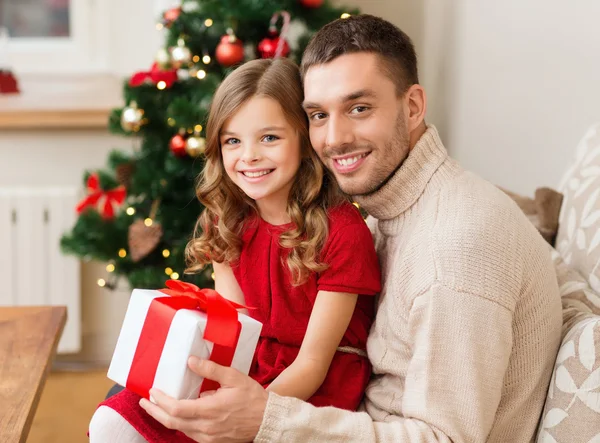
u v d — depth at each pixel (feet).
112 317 10.41
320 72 4.29
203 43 7.72
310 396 4.50
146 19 10.53
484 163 8.11
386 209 4.52
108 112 9.72
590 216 5.06
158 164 8.14
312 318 4.59
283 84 4.72
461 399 3.82
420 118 4.46
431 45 9.16
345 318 4.58
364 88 4.19
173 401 3.85
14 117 9.57
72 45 10.61
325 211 4.80
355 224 4.69
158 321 4.03
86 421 8.99
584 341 3.95
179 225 8.16
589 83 6.76
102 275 10.26
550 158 7.27
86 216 8.46
